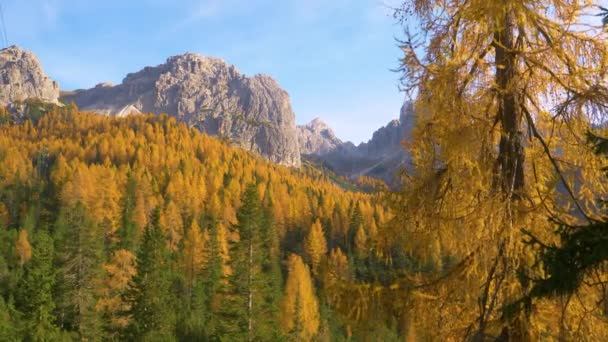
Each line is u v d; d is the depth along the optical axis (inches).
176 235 3206.2
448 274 250.2
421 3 254.5
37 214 3257.9
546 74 245.0
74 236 1675.7
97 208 3213.6
